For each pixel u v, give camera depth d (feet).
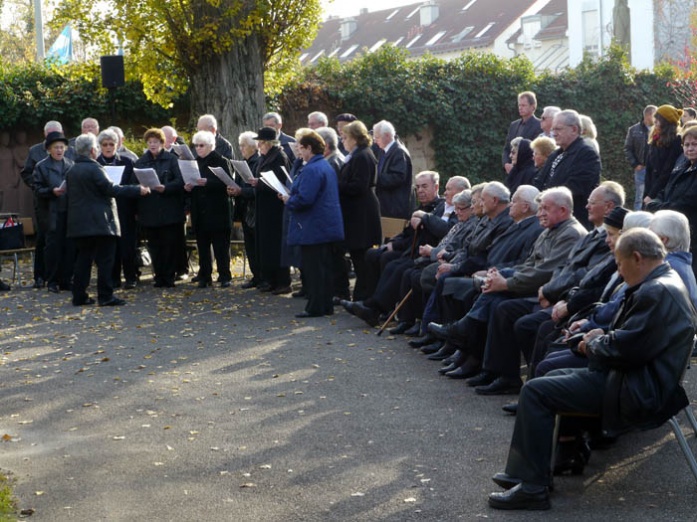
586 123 32.71
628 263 17.01
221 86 55.21
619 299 20.43
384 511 17.03
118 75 51.90
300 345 30.94
